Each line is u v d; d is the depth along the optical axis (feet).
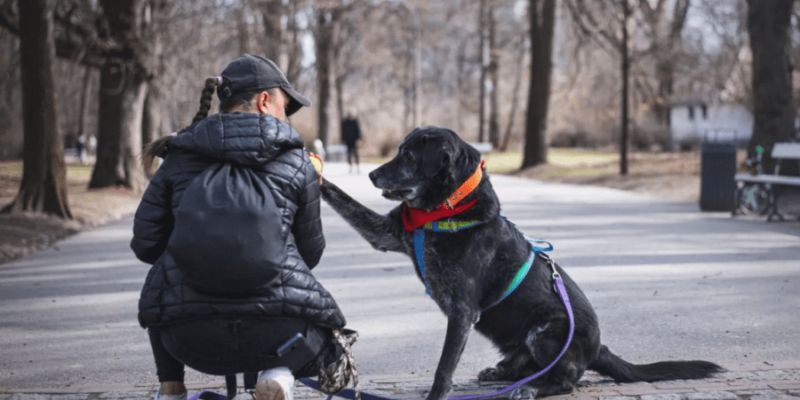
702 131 141.18
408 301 25.96
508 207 55.11
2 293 28.02
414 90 182.50
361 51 179.22
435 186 14.42
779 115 60.95
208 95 12.00
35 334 22.27
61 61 133.18
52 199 45.55
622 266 31.48
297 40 137.39
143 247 11.59
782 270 30.30
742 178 47.91
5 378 18.07
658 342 20.45
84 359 19.70
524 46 179.83
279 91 12.53
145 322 11.21
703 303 24.85
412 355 19.74
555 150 156.66
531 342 15.24
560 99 170.91
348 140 94.63
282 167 11.42
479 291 14.84
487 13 172.45
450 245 14.51
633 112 150.41
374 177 14.46
